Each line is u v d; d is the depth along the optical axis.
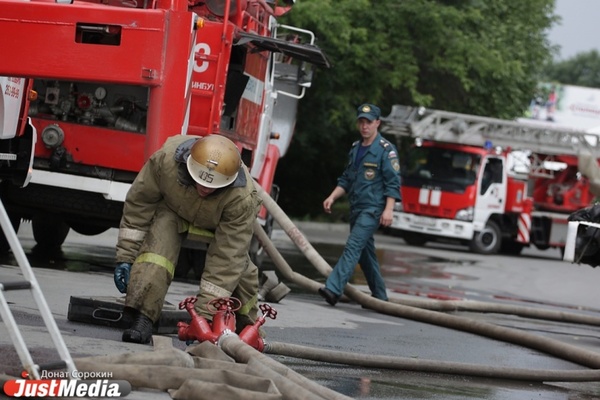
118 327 10.85
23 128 14.37
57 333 7.36
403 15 41.53
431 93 45.78
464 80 42.84
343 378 10.20
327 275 17.25
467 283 25.70
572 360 13.19
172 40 12.84
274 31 21.59
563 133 43.00
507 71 44.53
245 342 9.64
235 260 9.95
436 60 42.59
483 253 41.41
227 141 9.84
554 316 18.70
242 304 10.55
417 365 11.09
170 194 9.88
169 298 14.44
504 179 41.53
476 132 41.19
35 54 12.22
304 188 47.94
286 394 7.91
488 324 14.96
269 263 24.02
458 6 44.16
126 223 10.16
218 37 17.34
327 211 17.50
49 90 16.48
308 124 42.62
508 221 42.75
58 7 12.20
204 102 17.33
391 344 13.07
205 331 9.52
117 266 10.20
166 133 13.11
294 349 10.64
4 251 18.17
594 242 16.48
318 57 18.91
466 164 41.19
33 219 19.83
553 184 45.00
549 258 43.75
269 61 20.67
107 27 12.51
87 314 10.95
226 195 9.81
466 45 42.50
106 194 16.52
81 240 23.25
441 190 40.97
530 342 14.04
